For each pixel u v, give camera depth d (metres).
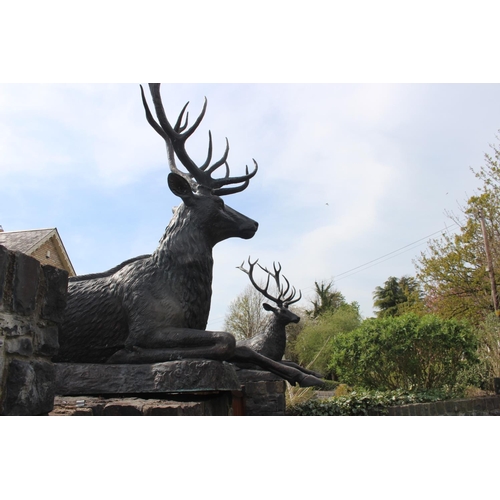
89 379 3.81
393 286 40.28
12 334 2.15
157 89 4.61
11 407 2.12
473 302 17.92
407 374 8.52
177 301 4.24
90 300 4.35
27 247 16.53
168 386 3.69
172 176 4.46
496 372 9.38
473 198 18.14
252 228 4.62
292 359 31.16
